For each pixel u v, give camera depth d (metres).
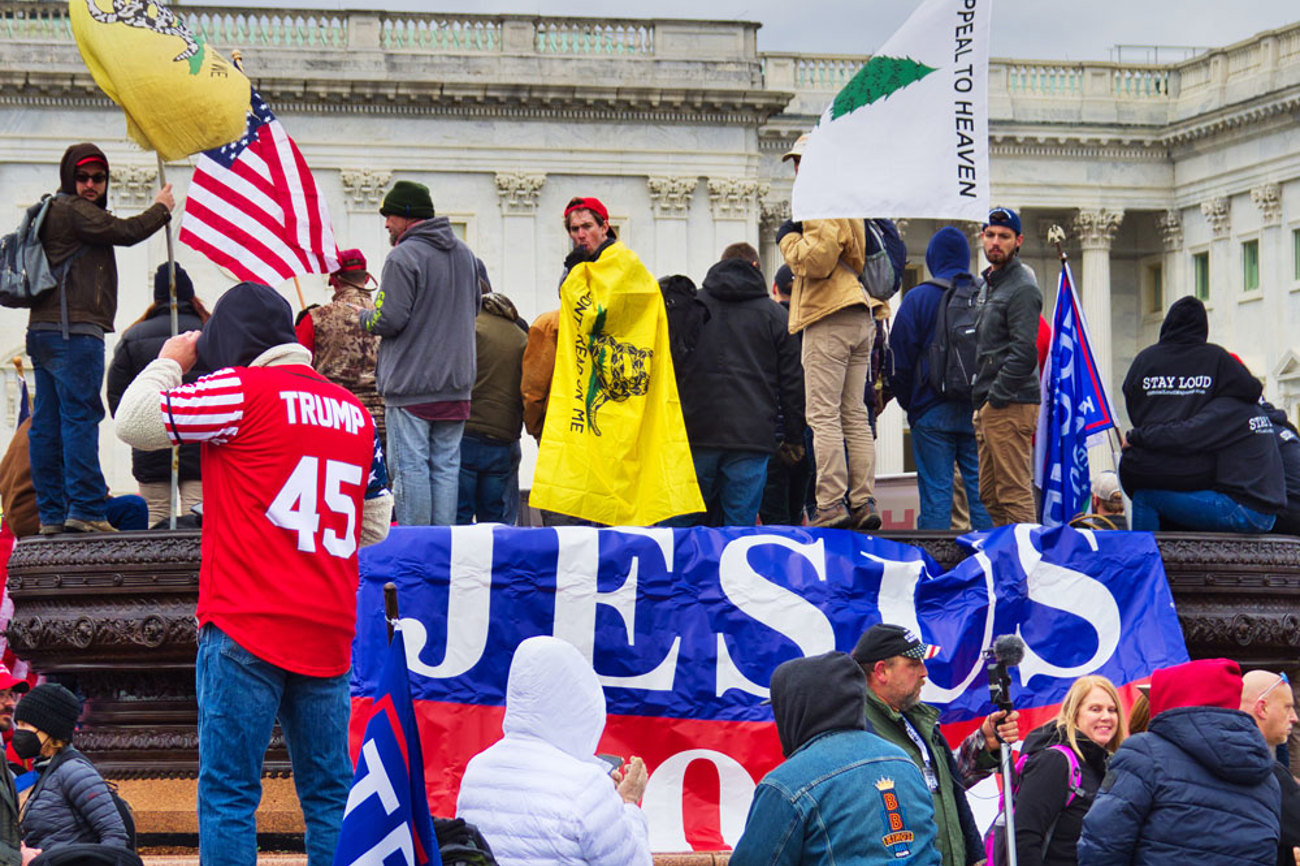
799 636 16.08
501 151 87.75
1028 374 18.62
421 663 15.53
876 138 18.03
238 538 11.22
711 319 17.81
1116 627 16.95
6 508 18.45
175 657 16.03
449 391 17.41
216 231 17.73
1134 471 18.30
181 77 16.84
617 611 15.87
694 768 15.73
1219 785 11.87
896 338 20.08
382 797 9.49
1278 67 90.50
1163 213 96.94
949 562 16.92
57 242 16.20
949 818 12.47
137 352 18.72
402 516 17.34
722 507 18.28
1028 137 95.00
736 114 89.06
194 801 16.23
